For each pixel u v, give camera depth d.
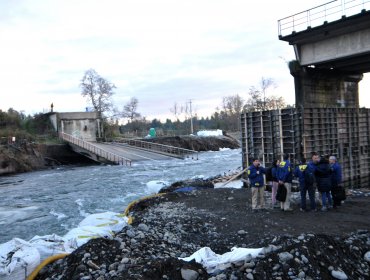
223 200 16.91
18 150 42.94
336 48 21.47
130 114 97.12
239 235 10.97
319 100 24.33
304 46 22.98
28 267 7.56
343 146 23.72
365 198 16.06
